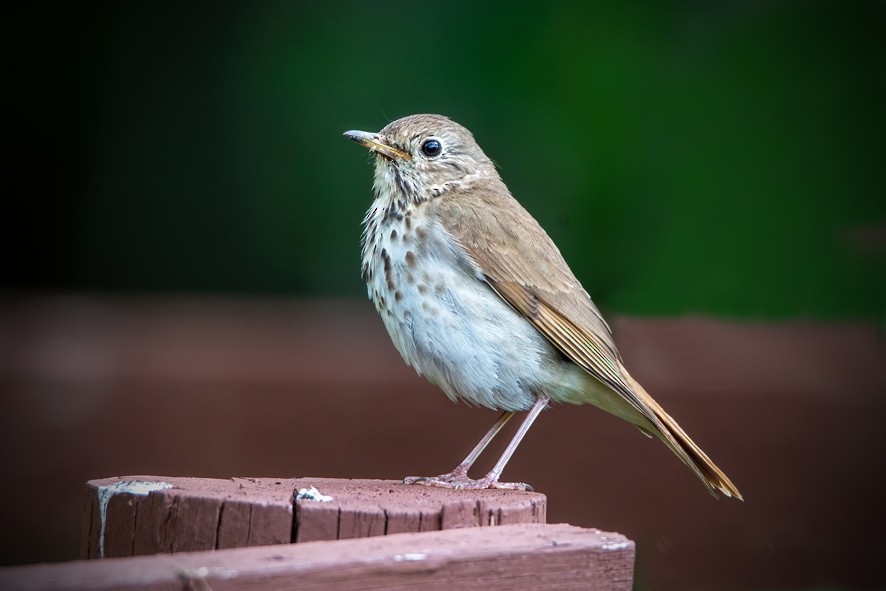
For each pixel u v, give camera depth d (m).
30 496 10.55
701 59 15.91
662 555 10.48
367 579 5.27
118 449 10.73
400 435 10.80
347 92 16.42
